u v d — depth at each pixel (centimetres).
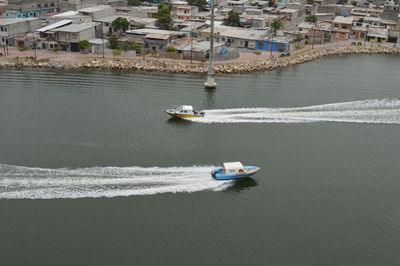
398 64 13088
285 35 14825
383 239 4894
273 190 5781
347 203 5534
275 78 11150
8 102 8631
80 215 5125
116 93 9431
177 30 14500
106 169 6112
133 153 6600
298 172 6231
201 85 10300
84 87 9844
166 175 6028
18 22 13225
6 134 7112
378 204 5528
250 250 4672
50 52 12600
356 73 11838
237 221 5134
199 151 6756
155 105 8706
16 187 5619
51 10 17200
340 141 7256
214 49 12319
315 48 14325
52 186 5662
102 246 4659
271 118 8181
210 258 4544
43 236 4778
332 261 4553
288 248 4719
